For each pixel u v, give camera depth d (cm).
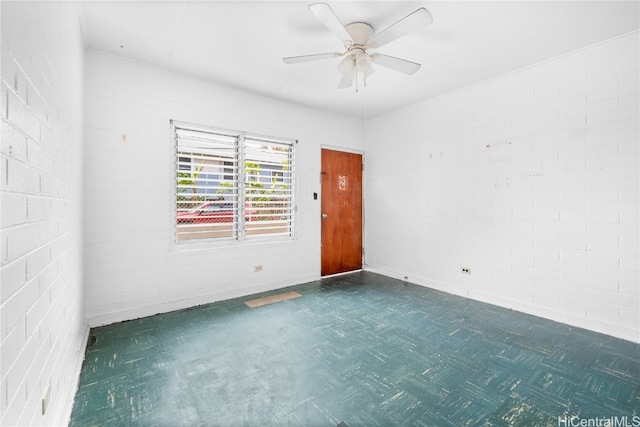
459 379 190
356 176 483
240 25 233
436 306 322
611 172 250
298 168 411
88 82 264
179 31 240
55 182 137
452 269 371
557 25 231
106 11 215
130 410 159
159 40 253
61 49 149
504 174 319
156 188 299
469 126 350
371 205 483
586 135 262
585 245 265
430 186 395
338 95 379
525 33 242
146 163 293
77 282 212
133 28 236
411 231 421
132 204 286
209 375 192
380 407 164
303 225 418
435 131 388
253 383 185
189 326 269
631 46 239
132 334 251
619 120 245
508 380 189
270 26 234
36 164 108
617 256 248
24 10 95
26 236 97
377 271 473
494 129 327
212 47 264
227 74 317
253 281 369
